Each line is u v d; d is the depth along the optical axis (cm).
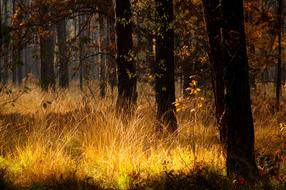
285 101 1752
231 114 811
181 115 1498
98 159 1019
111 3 1897
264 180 790
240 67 798
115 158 962
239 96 805
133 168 924
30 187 842
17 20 1884
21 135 1286
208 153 1004
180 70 1942
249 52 1469
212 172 849
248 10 1286
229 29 788
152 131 1230
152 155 989
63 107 1850
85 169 961
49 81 1309
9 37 718
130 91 1487
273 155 959
